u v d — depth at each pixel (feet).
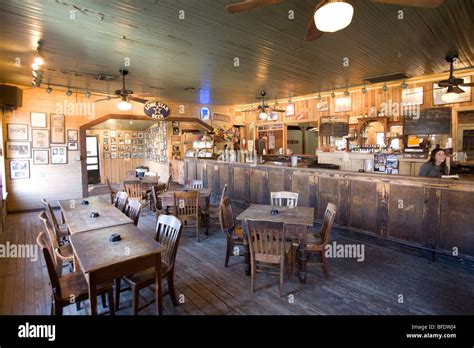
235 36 11.95
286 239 11.05
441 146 21.12
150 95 26.22
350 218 15.12
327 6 6.12
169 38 12.03
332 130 26.94
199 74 18.29
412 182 12.82
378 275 11.04
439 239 12.13
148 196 20.48
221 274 11.25
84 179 24.73
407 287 10.13
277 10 9.71
